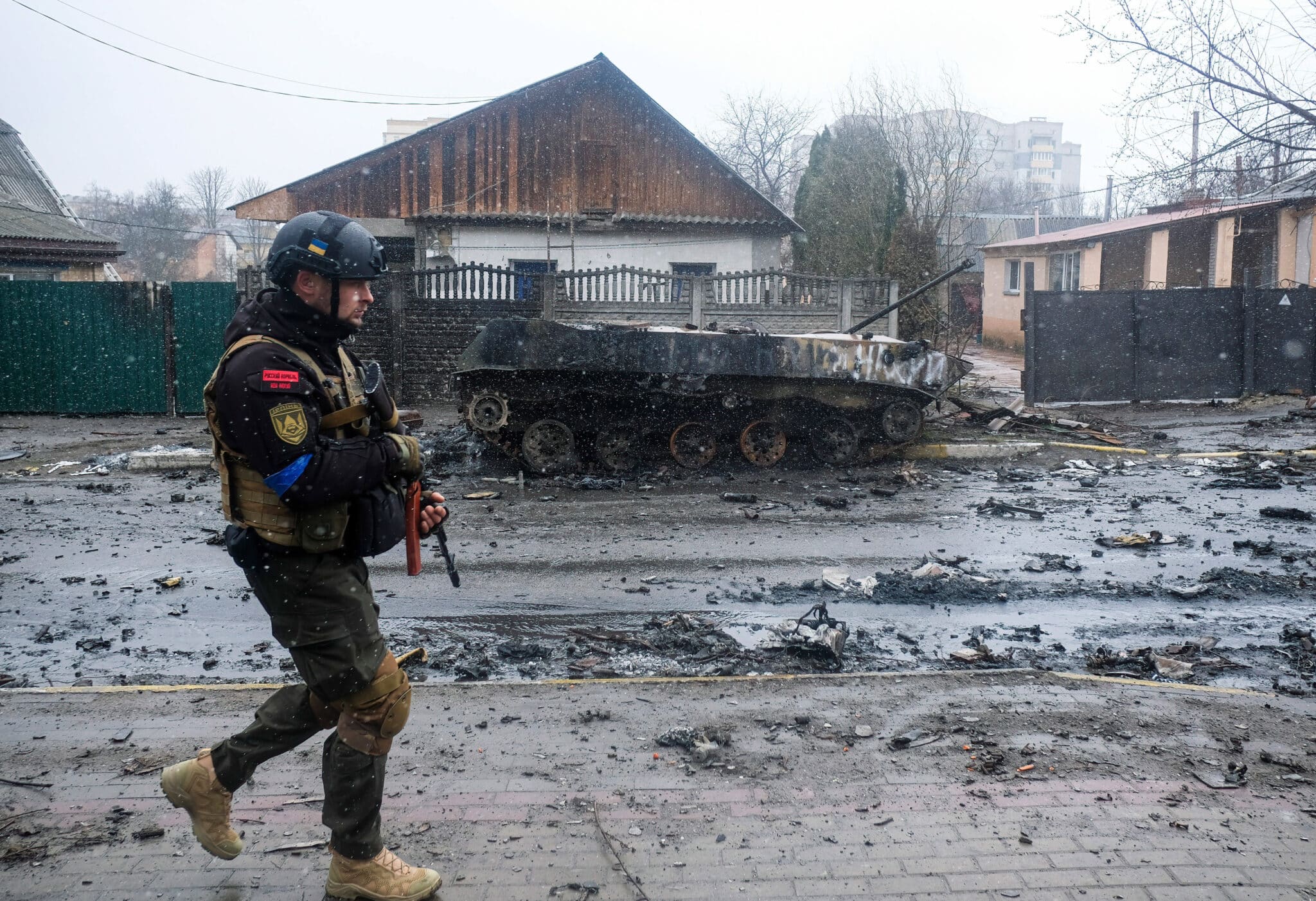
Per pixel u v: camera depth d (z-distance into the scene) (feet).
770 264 79.71
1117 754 12.62
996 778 11.91
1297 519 29.32
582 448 39.19
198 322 55.88
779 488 35.24
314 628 8.06
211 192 259.39
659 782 11.78
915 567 24.11
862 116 98.43
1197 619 20.22
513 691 15.02
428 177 76.33
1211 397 57.88
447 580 22.91
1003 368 82.79
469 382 37.22
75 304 55.77
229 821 9.24
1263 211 71.87
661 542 26.76
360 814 8.70
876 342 38.63
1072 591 22.07
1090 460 41.14
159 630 19.33
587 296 59.72
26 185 93.20
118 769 12.02
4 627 19.44
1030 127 375.04
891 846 10.21
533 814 10.89
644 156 78.48
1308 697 15.07
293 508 7.77
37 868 9.61
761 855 10.02
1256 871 9.69
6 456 41.14
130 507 31.14
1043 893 9.30
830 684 15.37
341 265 7.88
